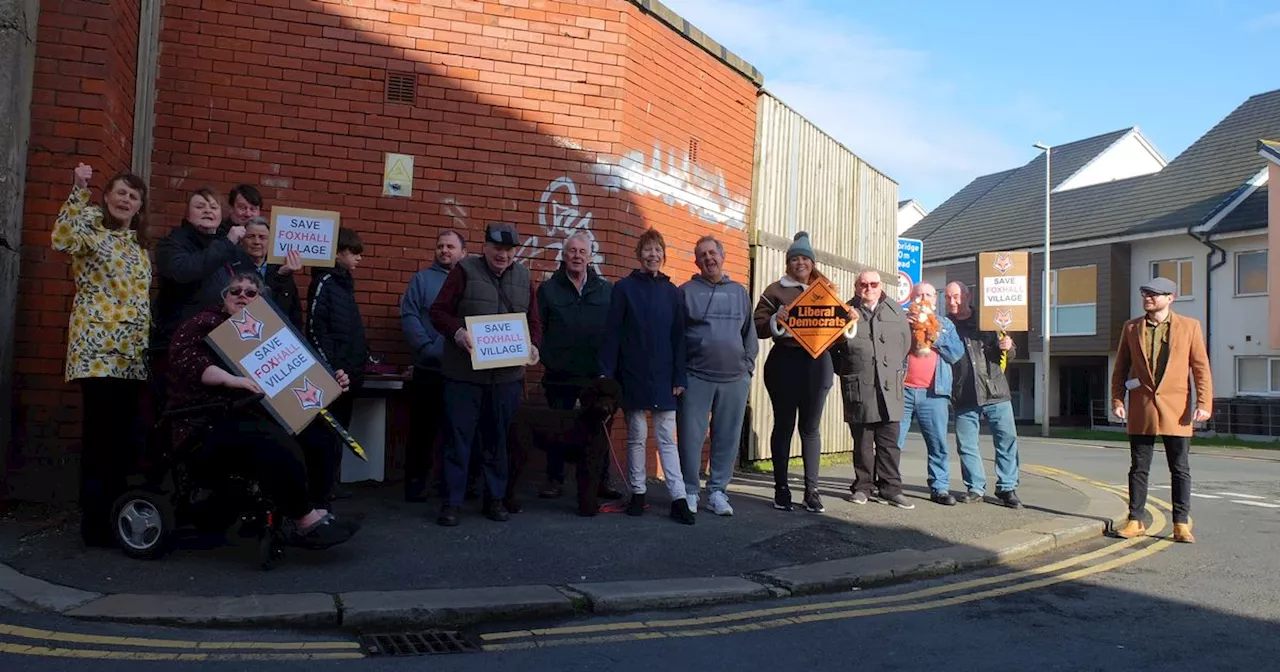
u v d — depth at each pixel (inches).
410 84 314.0
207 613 168.9
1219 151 1230.3
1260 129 1213.7
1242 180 1139.3
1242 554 272.2
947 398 335.6
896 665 164.1
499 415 254.5
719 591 203.9
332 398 207.0
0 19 239.1
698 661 163.6
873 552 247.8
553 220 327.9
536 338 265.6
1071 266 1270.9
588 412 264.5
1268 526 324.5
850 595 215.8
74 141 252.4
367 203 309.0
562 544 235.5
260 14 300.5
